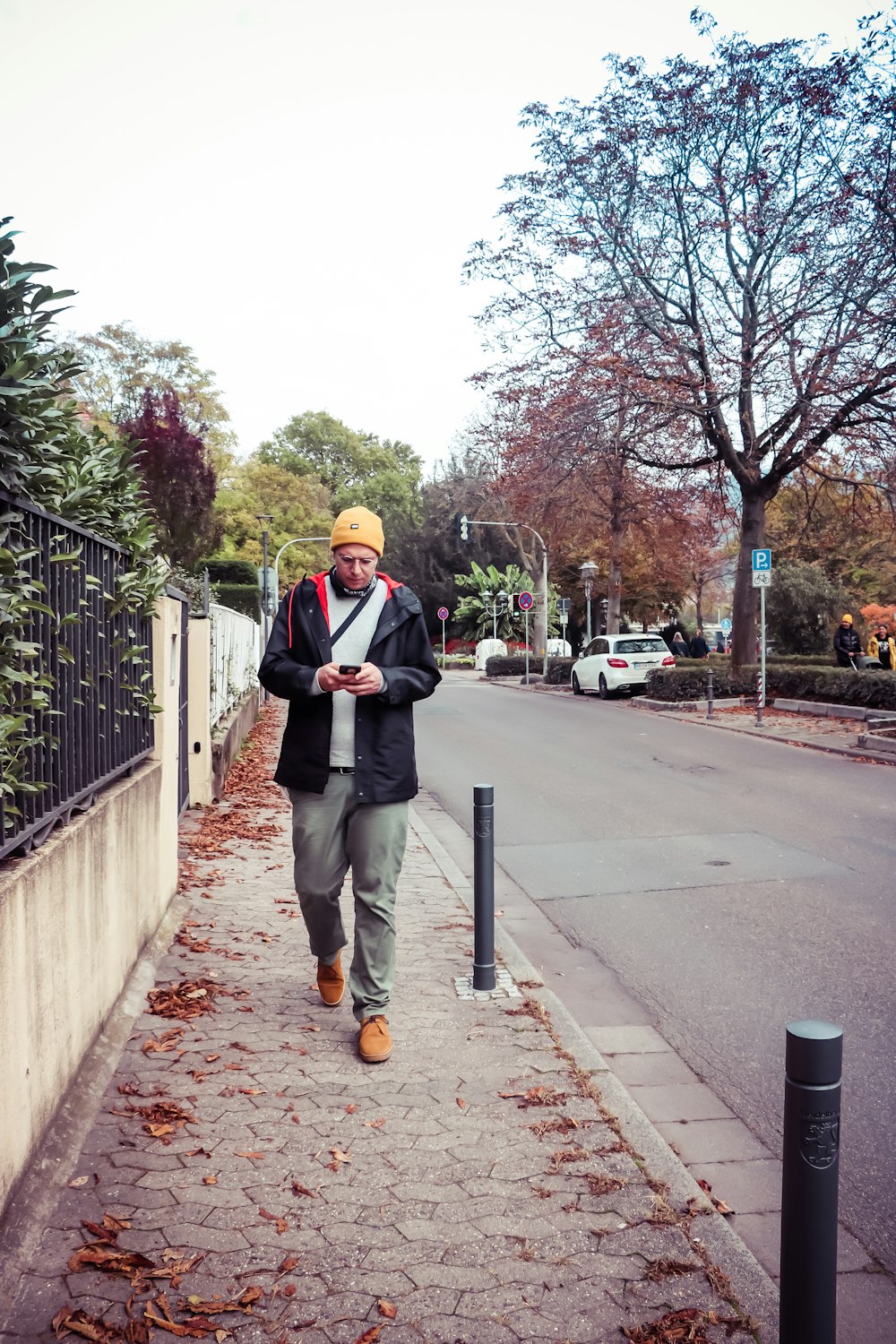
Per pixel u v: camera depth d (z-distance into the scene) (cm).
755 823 945
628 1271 269
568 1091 374
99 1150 324
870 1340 260
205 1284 260
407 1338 242
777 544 4225
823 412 2191
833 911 652
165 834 580
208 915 605
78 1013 357
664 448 2695
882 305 2020
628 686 2650
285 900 646
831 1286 207
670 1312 253
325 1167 318
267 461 9000
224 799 1050
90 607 408
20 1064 284
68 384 367
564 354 2272
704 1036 461
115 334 4934
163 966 505
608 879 752
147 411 2414
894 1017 477
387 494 8800
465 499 5966
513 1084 380
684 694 2320
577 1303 256
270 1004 459
